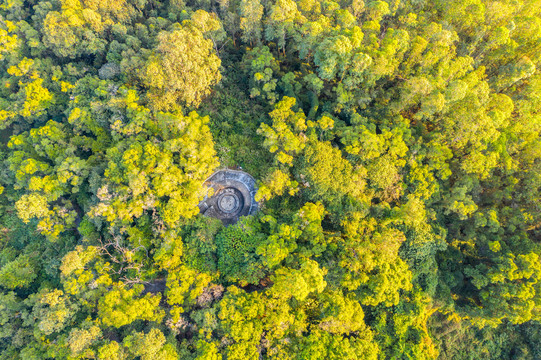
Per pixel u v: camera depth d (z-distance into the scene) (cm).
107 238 4103
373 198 4075
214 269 3784
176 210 3603
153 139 3962
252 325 3162
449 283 4044
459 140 3894
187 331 3559
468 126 3691
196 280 3456
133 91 4097
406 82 3956
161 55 3991
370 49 3897
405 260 3756
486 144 3859
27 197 3944
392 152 3731
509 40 4153
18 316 3816
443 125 3950
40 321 3453
